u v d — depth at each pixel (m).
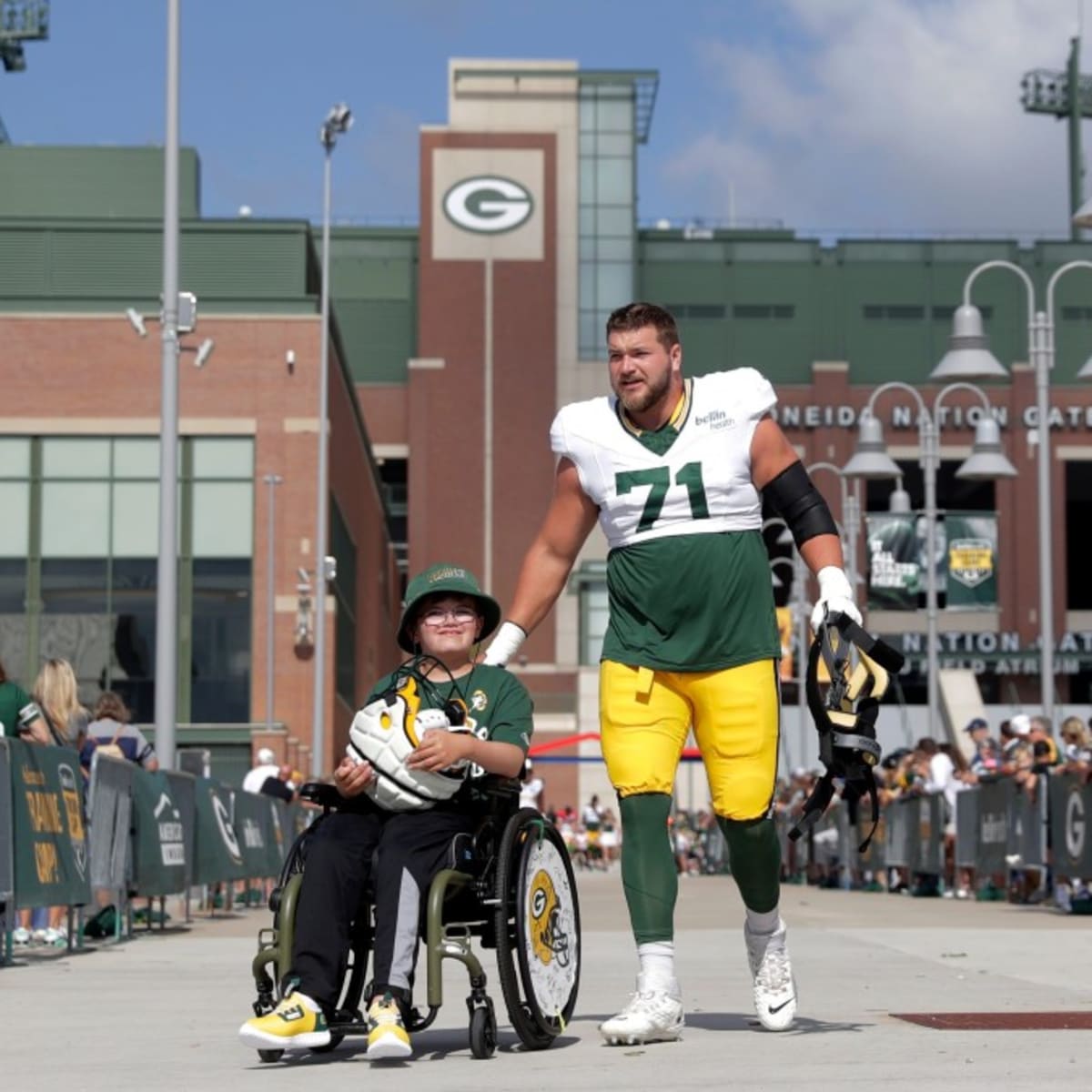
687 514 7.34
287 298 53.25
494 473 90.88
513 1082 6.26
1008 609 92.19
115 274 56.59
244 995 10.45
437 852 6.99
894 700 80.31
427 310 91.25
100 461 52.91
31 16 93.62
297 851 7.14
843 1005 9.10
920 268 95.00
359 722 7.10
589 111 91.88
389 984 6.83
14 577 52.62
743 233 97.25
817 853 35.94
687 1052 7.03
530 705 7.48
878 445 36.56
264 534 52.84
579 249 91.56
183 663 52.47
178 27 26.17
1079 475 97.38
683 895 29.98
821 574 7.34
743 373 7.50
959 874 25.20
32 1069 7.00
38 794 13.50
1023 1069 6.37
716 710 7.38
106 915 16.25
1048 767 21.08
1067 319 94.75
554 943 7.42
